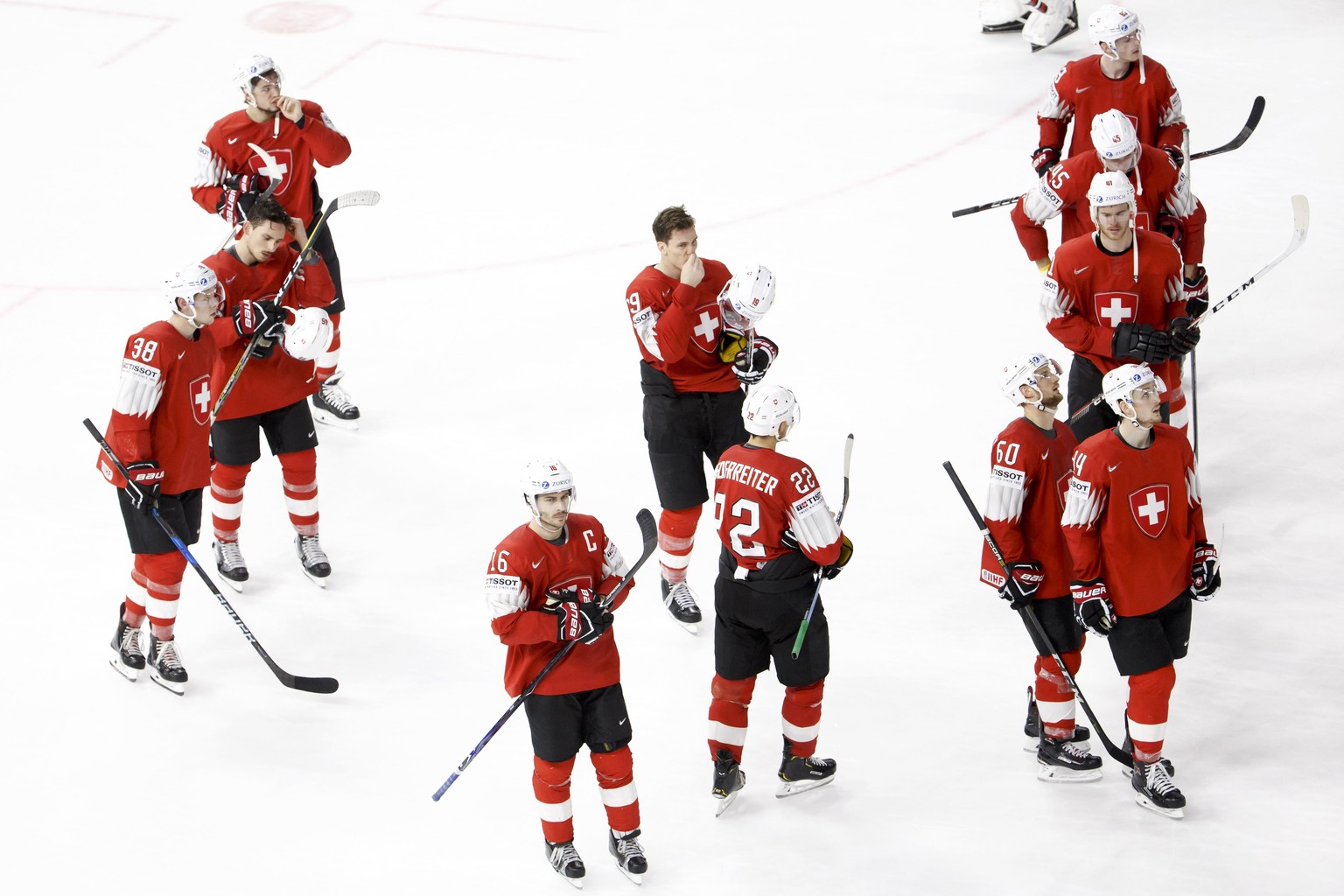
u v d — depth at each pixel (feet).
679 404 81.82
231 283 86.22
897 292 120.26
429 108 163.22
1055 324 84.07
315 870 67.15
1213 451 97.14
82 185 147.13
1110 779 71.46
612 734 64.54
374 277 127.95
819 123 153.17
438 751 74.69
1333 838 66.64
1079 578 66.74
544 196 141.38
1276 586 83.87
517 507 95.25
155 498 74.69
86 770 73.51
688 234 77.25
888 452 98.78
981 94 156.97
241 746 75.10
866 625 82.94
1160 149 95.09
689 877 66.64
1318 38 163.84
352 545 92.07
